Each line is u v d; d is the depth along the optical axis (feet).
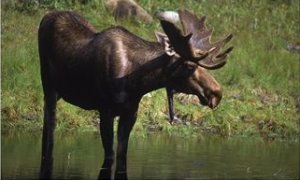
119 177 103.09
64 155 118.93
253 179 102.68
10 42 191.42
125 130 109.29
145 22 220.84
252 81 185.98
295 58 207.31
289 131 162.81
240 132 159.02
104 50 108.27
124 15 222.28
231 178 103.09
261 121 165.37
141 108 162.20
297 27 238.27
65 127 151.84
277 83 187.62
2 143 128.57
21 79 167.12
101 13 222.89
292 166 114.21
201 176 104.06
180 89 108.47
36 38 197.88
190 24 111.45
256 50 208.85
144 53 107.96
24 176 100.68
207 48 108.99
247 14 240.53
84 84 111.24
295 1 253.65
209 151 128.26
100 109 111.04
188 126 159.33
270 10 247.29
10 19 207.82
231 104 170.91
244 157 122.62
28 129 148.77
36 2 220.84
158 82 108.27
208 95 107.04
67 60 112.27
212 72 185.06
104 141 110.11
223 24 230.68
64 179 100.01
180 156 121.08
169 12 223.30
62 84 114.42
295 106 178.19
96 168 108.68
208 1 244.63
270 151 131.23
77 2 225.97
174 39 104.63
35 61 178.40
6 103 156.76
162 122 158.71
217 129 159.74
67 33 113.91
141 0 235.81
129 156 119.96
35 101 160.35
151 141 139.23
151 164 112.98
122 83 107.24
